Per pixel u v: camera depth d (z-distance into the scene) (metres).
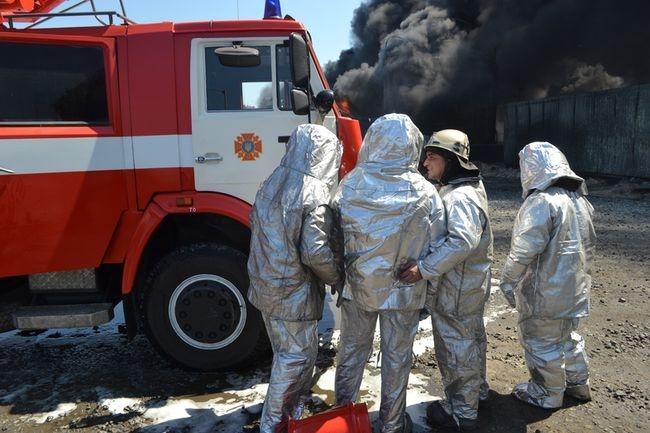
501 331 4.69
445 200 2.87
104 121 3.89
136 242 3.81
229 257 3.84
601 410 3.36
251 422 3.31
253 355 3.96
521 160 3.28
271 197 2.87
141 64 3.83
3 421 3.40
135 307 4.10
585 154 17.09
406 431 3.05
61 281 3.96
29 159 3.67
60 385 3.88
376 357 4.18
